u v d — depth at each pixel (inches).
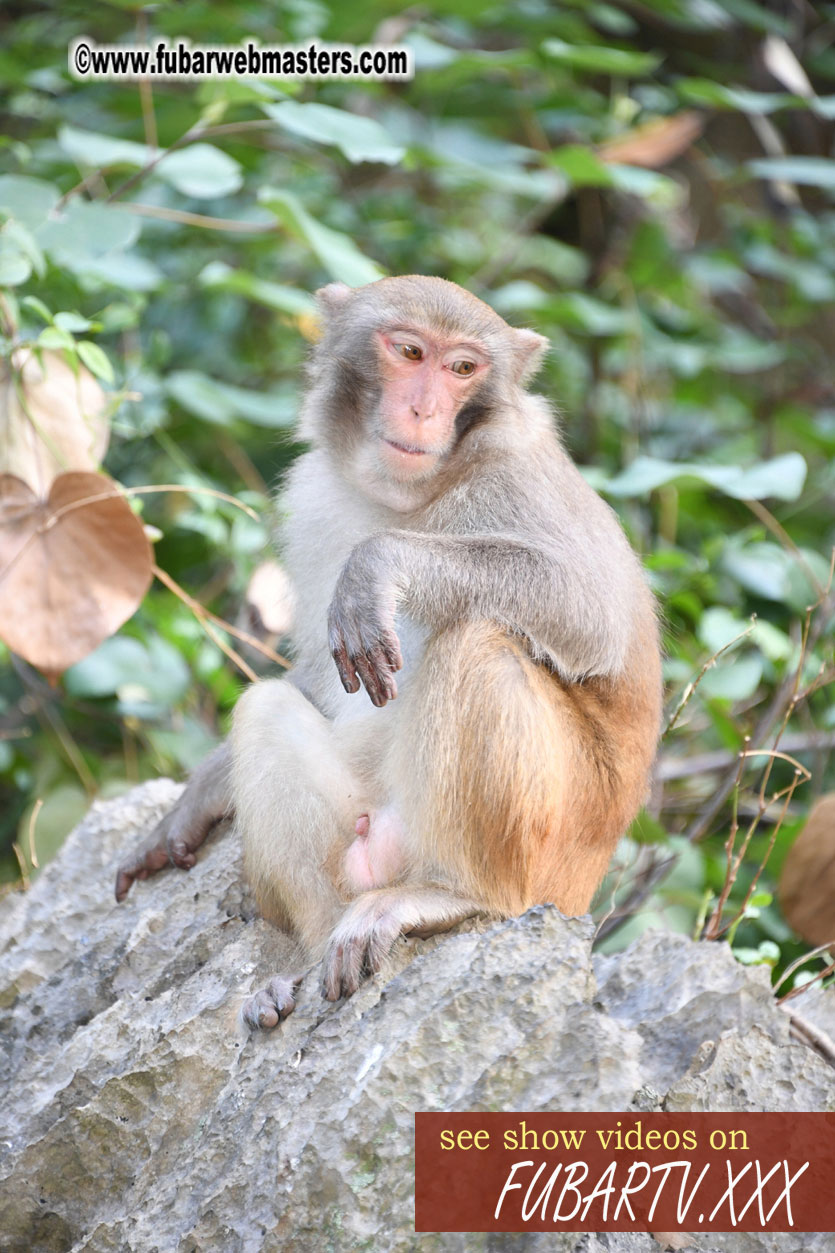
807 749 522.3
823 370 797.2
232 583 561.0
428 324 352.8
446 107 694.5
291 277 709.9
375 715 344.8
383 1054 262.1
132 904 357.1
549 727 313.9
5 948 364.2
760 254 716.7
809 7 779.4
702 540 649.0
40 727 537.3
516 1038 258.4
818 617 511.8
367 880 325.4
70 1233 288.8
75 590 389.1
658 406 767.7
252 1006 293.0
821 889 401.4
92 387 422.3
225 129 498.3
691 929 440.8
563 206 773.9
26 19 708.7
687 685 466.6
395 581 313.3
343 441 368.2
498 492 348.8
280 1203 253.3
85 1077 299.3
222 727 529.3
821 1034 306.2
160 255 671.8
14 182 459.2
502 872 313.0
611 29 743.7
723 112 757.9
